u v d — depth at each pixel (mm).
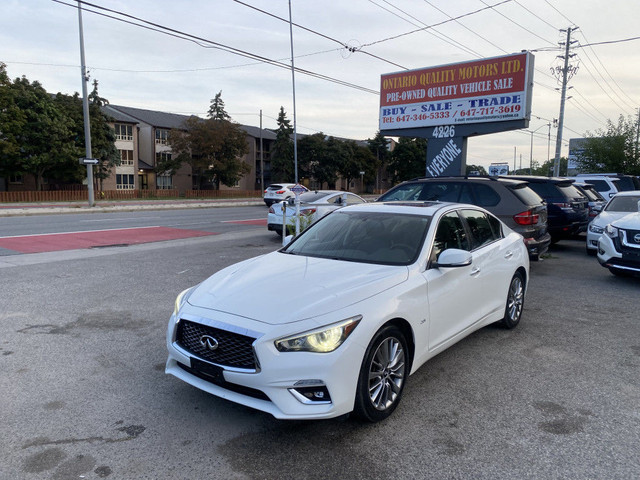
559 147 33688
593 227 10945
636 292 7672
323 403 3055
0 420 3393
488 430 3385
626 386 4148
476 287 4656
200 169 58000
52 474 2801
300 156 63875
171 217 22031
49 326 5457
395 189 9625
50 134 39844
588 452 3119
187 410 3592
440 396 3918
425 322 3820
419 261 3990
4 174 40562
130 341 5023
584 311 6543
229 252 10969
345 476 2836
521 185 8391
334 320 3125
